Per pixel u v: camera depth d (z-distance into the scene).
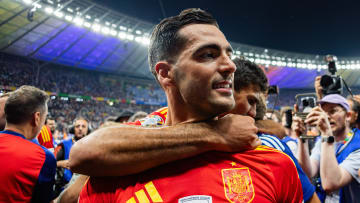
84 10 17.73
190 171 0.78
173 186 0.76
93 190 0.86
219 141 0.80
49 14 16.30
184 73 0.80
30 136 1.92
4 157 1.64
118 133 0.81
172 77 0.86
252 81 1.13
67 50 20.36
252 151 0.83
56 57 20.88
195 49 0.78
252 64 1.19
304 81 29.62
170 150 0.77
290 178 0.82
